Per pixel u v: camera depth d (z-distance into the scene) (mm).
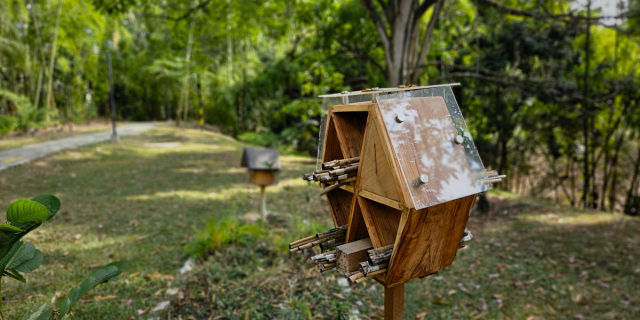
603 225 6930
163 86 29203
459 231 1345
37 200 1642
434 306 3566
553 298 3971
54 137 15344
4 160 9922
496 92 10875
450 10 11312
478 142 11672
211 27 10258
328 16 10781
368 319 2848
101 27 20594
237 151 14039
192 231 5219
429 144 1227
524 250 5516
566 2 9648
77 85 26000
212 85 25500
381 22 8172
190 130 20828
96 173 9352
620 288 4355
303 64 15086
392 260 1192
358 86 14102
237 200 7078
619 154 11320
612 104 10078
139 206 6590
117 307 2951
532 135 11672
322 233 1532
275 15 11250
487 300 3797
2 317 1787
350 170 1375
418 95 1328
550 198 12961
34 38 19172
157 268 3852
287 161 11914
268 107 18688
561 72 10156
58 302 2961
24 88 20891
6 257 1591
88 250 4379
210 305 2938
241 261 3820
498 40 10266
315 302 2992
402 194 1097
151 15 9531
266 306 2891
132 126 22344
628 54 11016
